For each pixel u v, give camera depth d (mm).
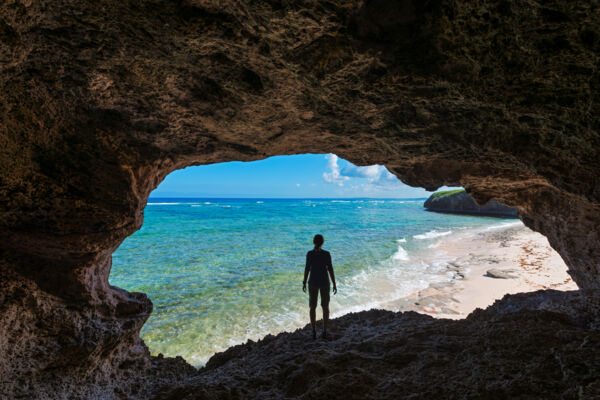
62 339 3439
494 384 2541
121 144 3273
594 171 2633
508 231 29938
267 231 32594
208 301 11273
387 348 4078
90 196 3125
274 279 14242
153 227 35625
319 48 2311
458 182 5543
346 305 10281
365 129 3754
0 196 2805
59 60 2402
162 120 3324
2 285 3043
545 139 2719
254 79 2828
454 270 14375
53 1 1920
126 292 4863
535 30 1914
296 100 3123
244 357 5137
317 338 5172
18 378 3033
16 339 3061
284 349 4914
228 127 3734
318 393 2928
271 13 2020
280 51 2375
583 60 2002
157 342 8312
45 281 3326
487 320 4535
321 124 3721
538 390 2354
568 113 2367
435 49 2172
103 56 2420
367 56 2295
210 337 8578
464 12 1902
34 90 2574
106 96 2832
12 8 1934
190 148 4145
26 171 2807
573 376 2393
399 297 10766
